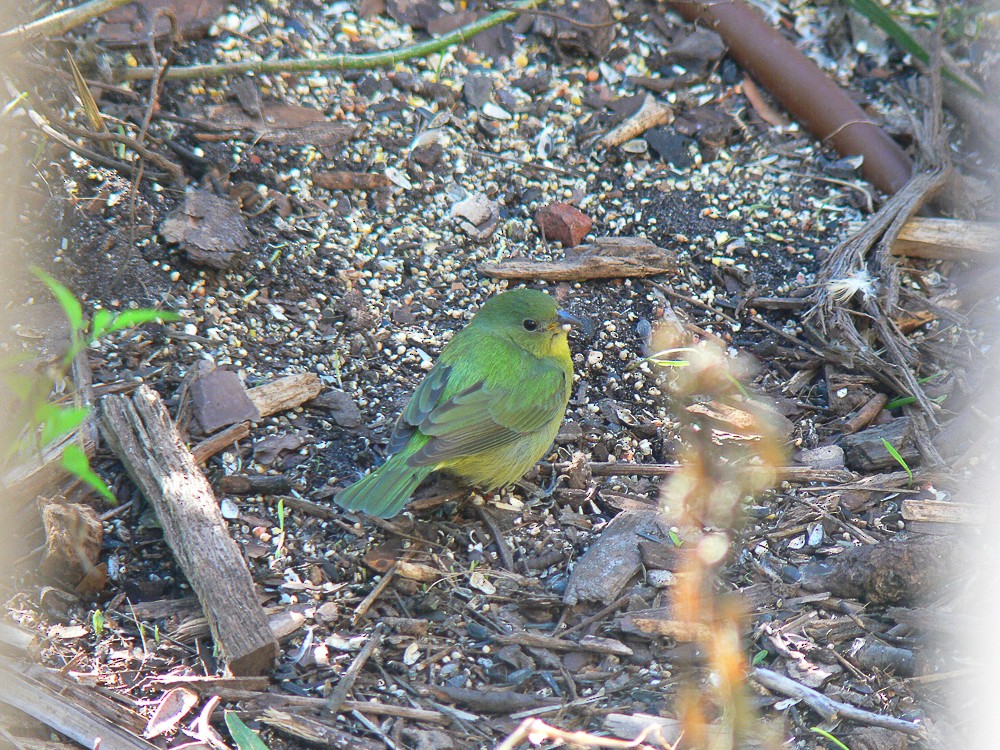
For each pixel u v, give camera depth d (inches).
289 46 514.0
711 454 376.5
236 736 281.9
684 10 558.3
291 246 449.4
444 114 510.6
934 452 390.9
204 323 414.3
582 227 478.6
